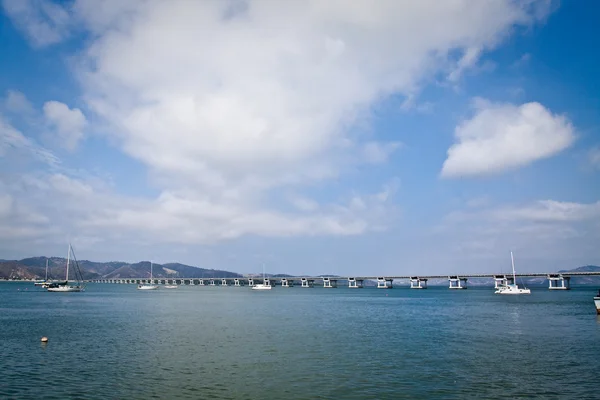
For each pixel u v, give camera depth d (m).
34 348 45.06
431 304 132.50
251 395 28.78
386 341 51.44
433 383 31.98
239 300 155.25
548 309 105.00
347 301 155.25
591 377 33.78
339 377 33.53
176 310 100.38
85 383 31.31
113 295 186.50
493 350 45.34
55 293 197.00
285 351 44.19
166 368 36.12
